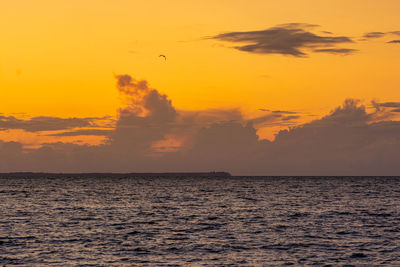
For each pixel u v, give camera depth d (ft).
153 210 284.41
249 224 213.66
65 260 135.95
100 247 155.33
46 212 268.41
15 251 147.43
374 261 136.56
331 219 233.55
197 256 142.41
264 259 138.72
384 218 238.48
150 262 134.41
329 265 131.64
